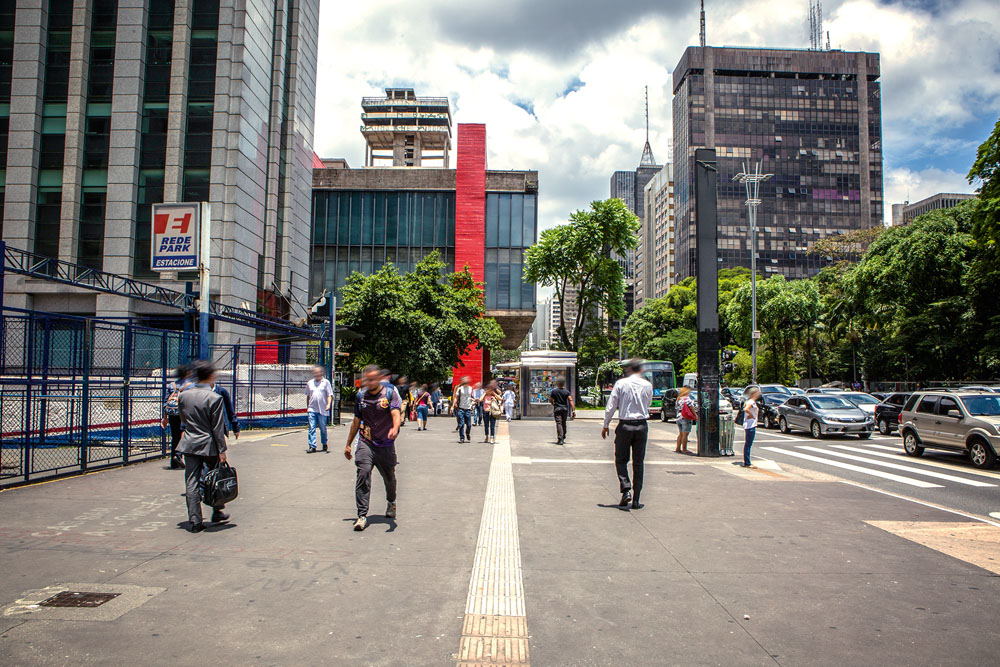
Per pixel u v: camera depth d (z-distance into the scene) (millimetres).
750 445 12297
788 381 53344
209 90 31641
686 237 131000
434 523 6926
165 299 16297
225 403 6691
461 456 13430
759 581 5082
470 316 36406
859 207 128625
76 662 3482
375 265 50094
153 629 3945
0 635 3818
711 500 8508
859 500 8633
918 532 6785
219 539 6109
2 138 31188
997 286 32344
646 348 71062
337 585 4840
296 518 7066
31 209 30766
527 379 29500
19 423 11336
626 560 5637
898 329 39812
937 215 38406
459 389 17062
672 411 26484
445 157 106500
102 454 11570
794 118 129875
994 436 12734
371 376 6812
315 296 49812
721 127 129250
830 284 58531
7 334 12562
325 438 13609
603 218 45375
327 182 50656
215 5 32125
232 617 4164
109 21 31859
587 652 3730
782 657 3689
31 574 4973
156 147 31312
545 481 10016
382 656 3631
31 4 31641
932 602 4621
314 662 3541
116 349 13883
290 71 38438
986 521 7395
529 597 4656
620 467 8008
